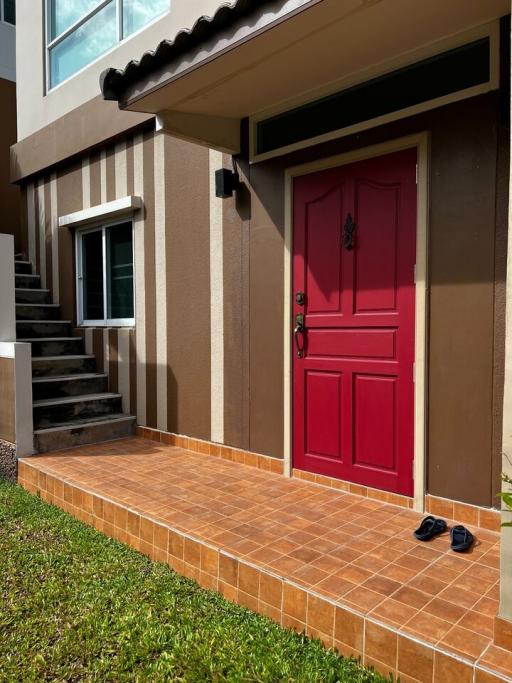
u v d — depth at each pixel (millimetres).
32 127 6980
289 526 3072
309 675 2088
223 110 3988
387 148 3346
